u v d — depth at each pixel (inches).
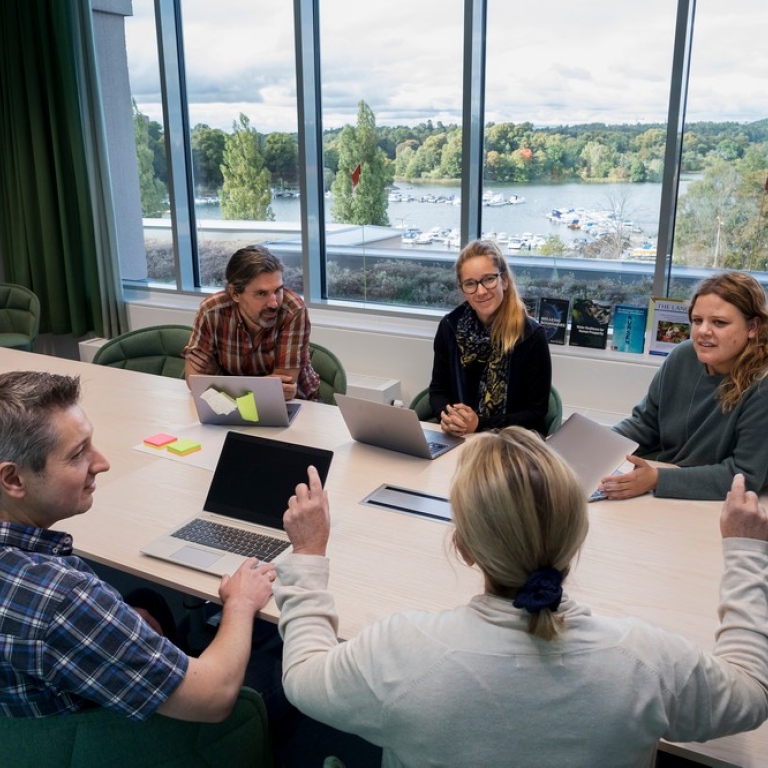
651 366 129.0
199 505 74.2
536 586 35.0
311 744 77.6
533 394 101.5
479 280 98.9
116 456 86.7
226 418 95.3
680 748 44.1
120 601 45.7
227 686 48.3
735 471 73.8
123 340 127.1
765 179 125.3
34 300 165.0
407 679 36.2
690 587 59.5
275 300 101.4
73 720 44.2
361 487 77.8
